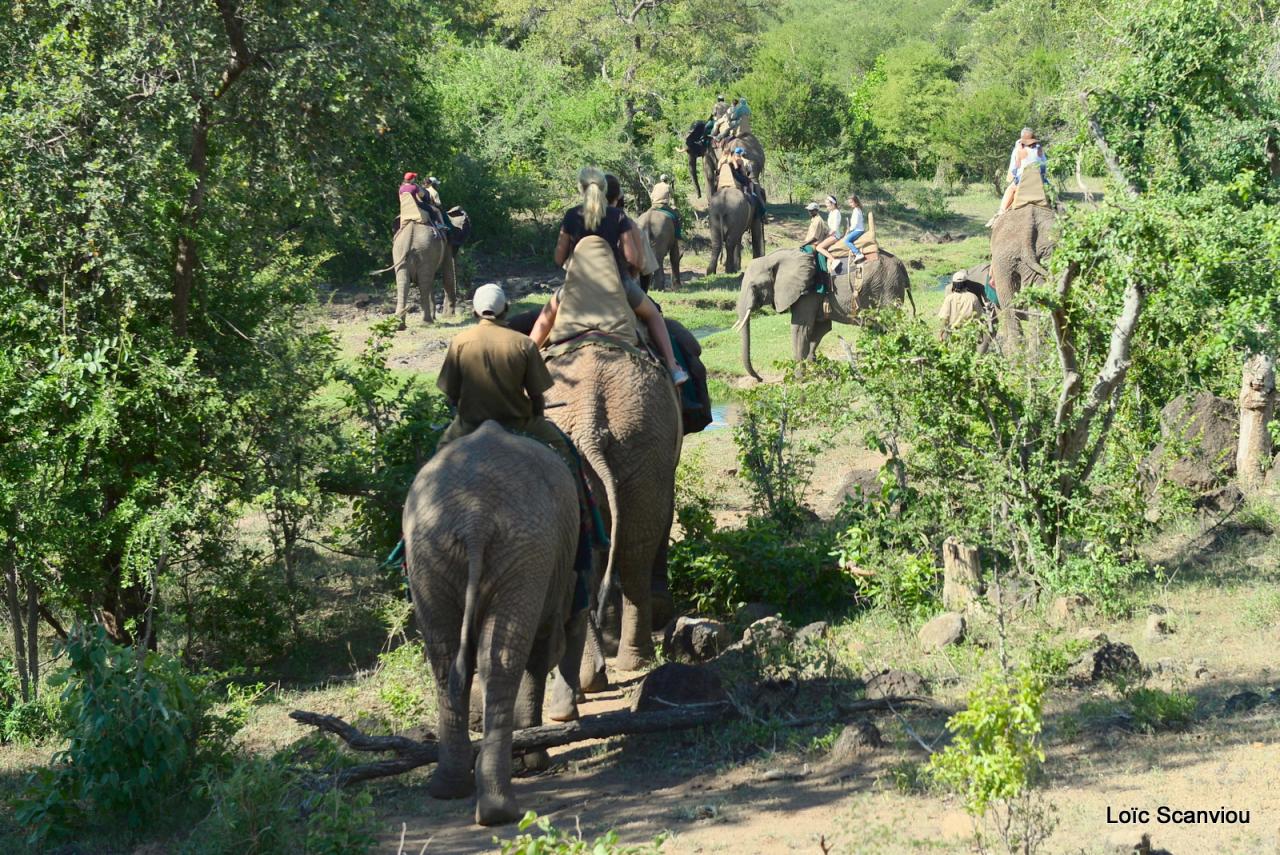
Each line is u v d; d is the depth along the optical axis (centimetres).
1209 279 934
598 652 920
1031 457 1057
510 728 664
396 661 1068
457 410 776
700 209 4356
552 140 4041
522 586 657
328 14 1298
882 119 5775
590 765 779
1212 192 952
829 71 7156
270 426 1253
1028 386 1059
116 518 1065
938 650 914
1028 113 5225
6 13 1186
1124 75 1059
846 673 878
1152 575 1071
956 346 1094
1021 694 538
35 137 1091
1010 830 559
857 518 1141
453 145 3659
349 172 1536
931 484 1123
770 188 5125
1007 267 1869
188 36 1202
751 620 1094
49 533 1016
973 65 6769
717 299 3177
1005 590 1025
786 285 2264
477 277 3431
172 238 1201
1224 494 1248
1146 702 731
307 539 1300
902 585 1039
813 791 671
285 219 1495
